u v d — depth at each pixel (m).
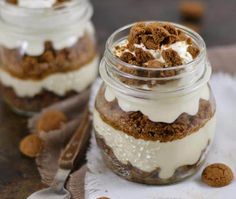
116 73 0.35
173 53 0.35
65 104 0.46
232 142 0.41
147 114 0.35
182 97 0.35
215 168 0.37
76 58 0.45
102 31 0.59
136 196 0.37
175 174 0.37
